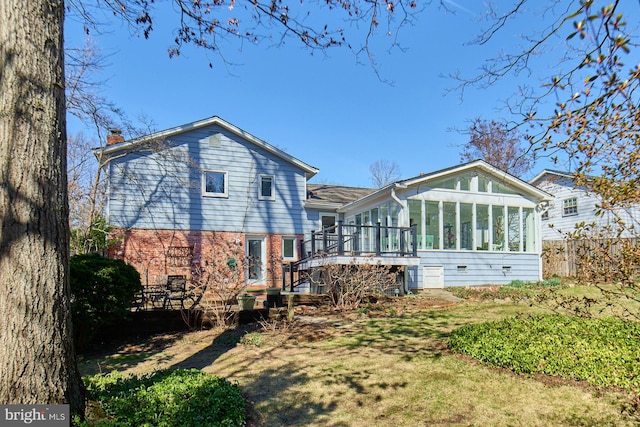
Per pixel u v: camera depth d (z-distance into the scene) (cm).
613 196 365
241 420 392
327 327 851
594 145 356
